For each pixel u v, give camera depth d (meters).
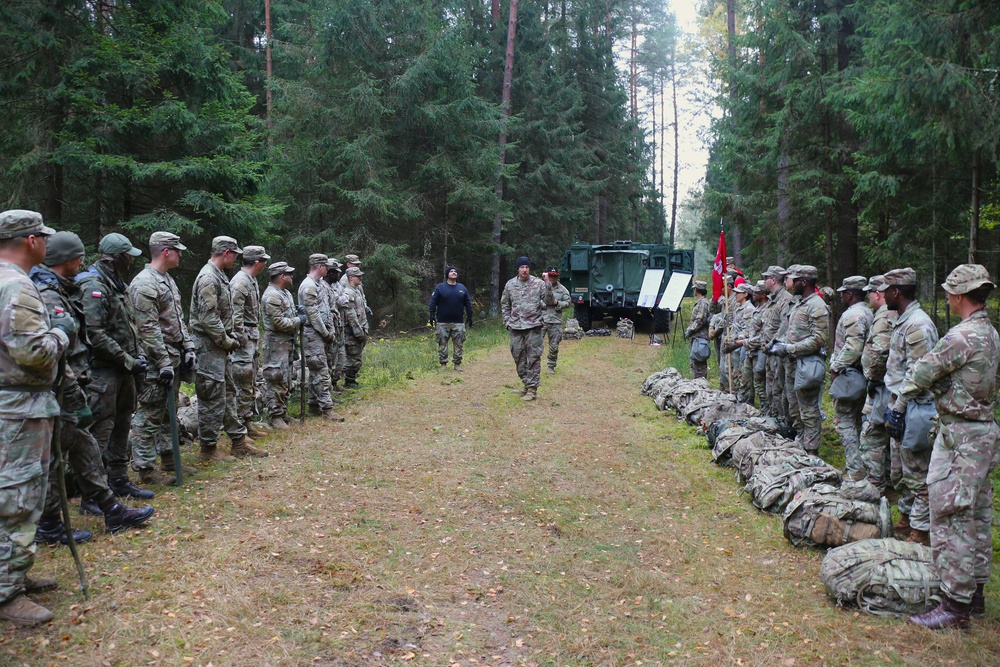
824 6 13.15
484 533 4.75
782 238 14.01
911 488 4.43
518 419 8.45
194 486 5.34
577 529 4.89
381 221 17.70
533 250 24.36
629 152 30.52
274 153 16.02
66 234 4.10
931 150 9.64
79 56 11.08
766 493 5.27
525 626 3.49
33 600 3.41
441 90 18.25
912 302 4.81
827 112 12.54
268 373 7.40
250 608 3.48
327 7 16.91
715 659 3.20
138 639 3.13
